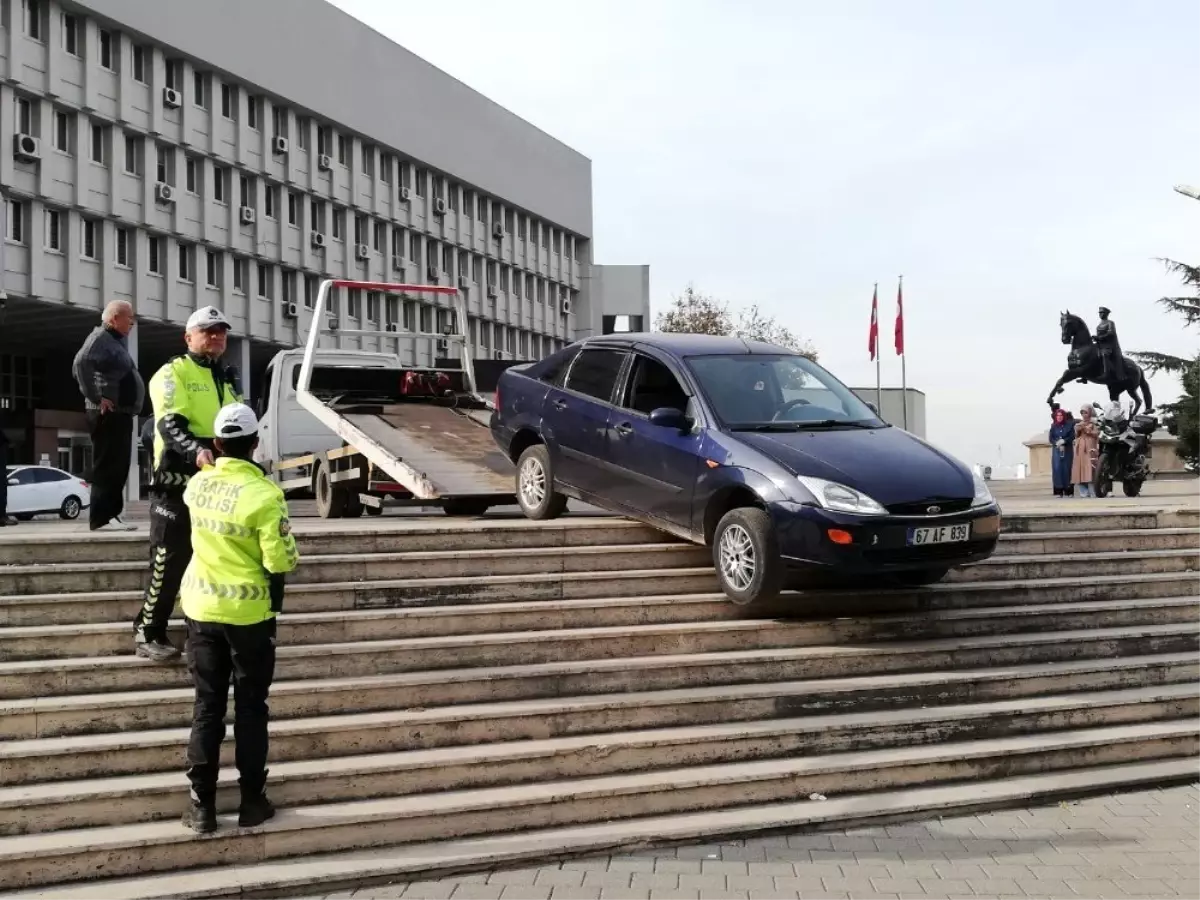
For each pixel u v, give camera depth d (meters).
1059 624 9.08
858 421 9.34
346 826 5.98
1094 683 8.27
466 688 7.17
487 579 8.45
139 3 43.22
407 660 7.39
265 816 5.96
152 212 44.41
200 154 46.75
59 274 40.94
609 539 9.52
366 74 56.94
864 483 8.07
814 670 7.91
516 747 6.74
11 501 27.78
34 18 39.97
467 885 5.72
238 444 6.07
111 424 9.16
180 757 6.36
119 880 5.63
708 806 6.61
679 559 9.27
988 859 6.07
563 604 8.20
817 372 9.97
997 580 9.70
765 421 8.99
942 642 8.46
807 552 7.95
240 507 5.88
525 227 75.38
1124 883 5.73
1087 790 7.14
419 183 63.09
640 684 7.52
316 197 54.19
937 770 7.09
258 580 5.92
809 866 5.97
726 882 5.75
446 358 15.41
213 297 48.28
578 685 7.41
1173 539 10.99
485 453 12.71
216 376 7.04
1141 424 20.22
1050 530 10.78
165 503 6.85
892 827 6.58
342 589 8.00
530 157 74.38
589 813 6.40
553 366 10.72
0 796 5.85
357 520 11.96
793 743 7.10
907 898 5.55
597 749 6.74
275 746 6.47
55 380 50.88
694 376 9.30
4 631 6.99
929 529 8.03
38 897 5.41
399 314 61.25
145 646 6.96
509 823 6.25
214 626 5.86
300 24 52.06
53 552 7.83
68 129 41.31
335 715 6.89
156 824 5.96
